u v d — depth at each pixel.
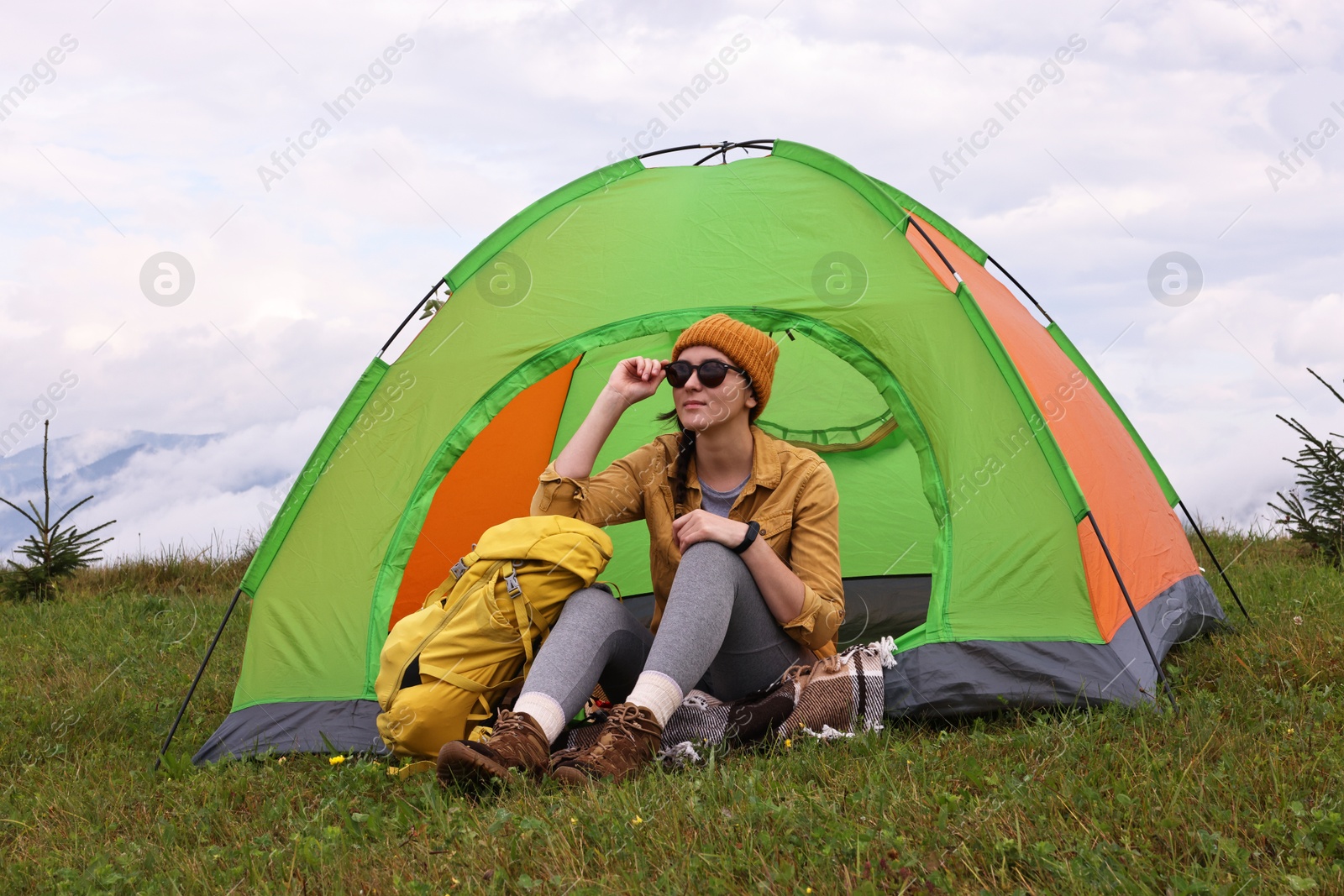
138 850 2.20
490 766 2.21
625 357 4.69
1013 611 3.03
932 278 3.37
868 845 1.81
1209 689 3.19
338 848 2.10
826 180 3.65
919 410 3.24
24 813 2.60
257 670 3.30
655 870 1.82
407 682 2.67
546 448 4.53
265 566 3.41
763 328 3.38
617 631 2.60
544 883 1.79
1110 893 1.63
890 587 4.88
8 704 3.79
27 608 6.52
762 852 1.84
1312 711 2.70
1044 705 2.83
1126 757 2.32
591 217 3.66
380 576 3.34
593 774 2.29
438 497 3.83
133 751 3.23
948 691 2.86
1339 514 5.62
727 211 3.60
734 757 2.54
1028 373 3.33
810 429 5.27
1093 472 3.36
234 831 2.34
